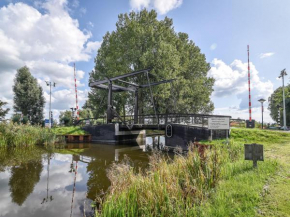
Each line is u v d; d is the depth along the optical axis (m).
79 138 17.42
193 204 3.16
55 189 5.56
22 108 33.44
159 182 3.44
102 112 28.53
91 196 5.05
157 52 22.77
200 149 7.32
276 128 22.64
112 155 10.87
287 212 2.66
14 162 8.90
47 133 14.95
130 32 24.08
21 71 34.38
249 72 19.42
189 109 28.19
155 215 2.88
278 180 3.87
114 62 24.47
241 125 18.39
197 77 29.42
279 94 31.20
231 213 2.73
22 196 5.05
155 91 22.69
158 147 14.60
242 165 4.94
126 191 3.35
